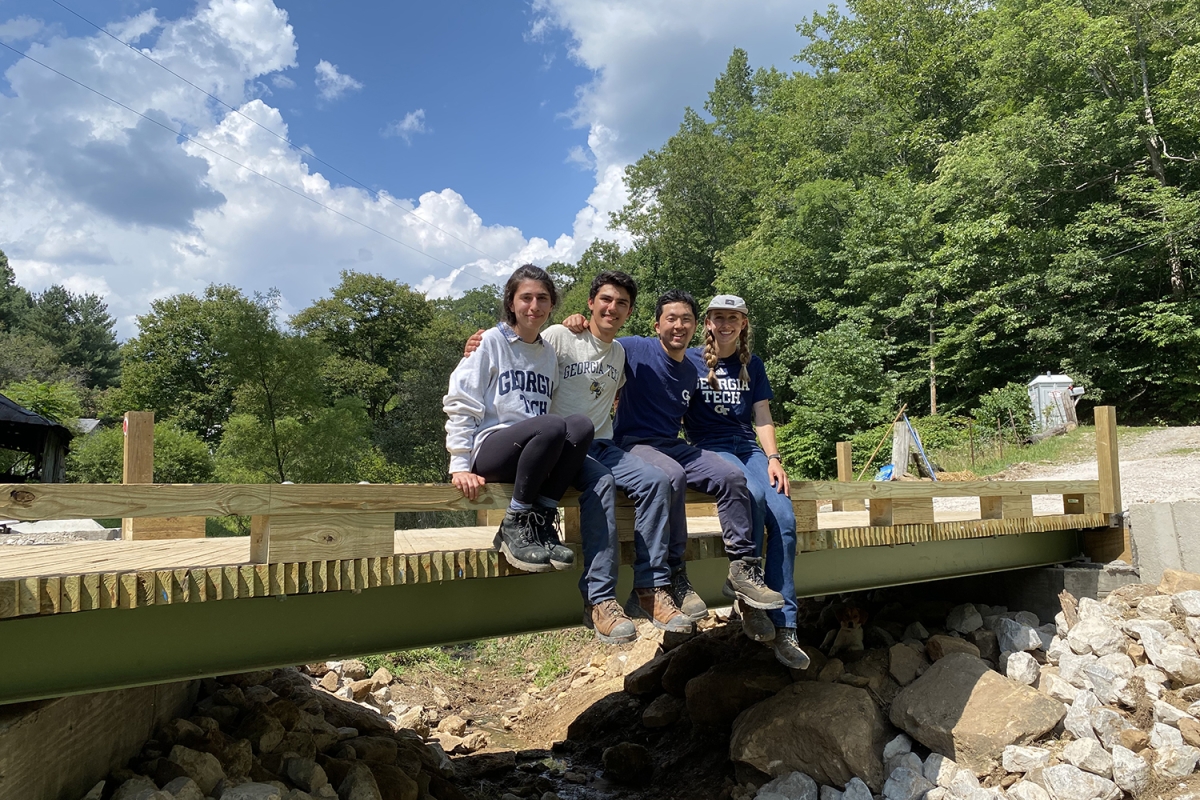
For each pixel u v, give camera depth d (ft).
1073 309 70.28
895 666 19.92
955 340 74.08
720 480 12.75
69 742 10.94
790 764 18.35
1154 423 65.77
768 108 140.56
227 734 15.43
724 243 124.57
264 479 61.41
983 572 21.03
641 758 22.17
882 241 84.64
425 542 13.41
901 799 16.71
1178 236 63.98
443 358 102.83
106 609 9.05
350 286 130.52
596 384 12.17
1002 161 73.31
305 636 10.82
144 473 15.42
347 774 15.03
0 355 153.99
